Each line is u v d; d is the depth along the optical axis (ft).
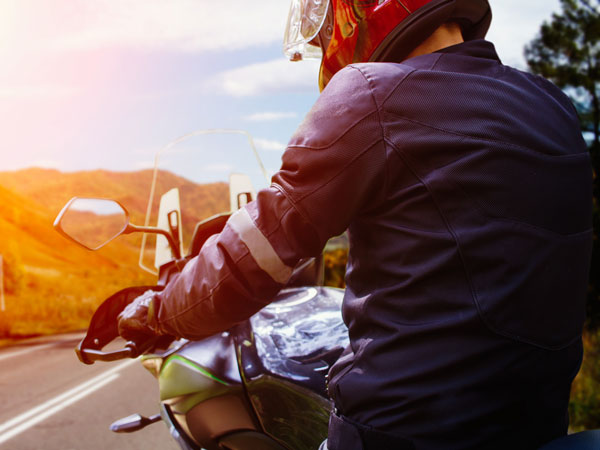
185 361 5.54
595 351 23.79
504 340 2.85
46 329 89.51
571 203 3.05
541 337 2.91
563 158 3.08
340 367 3.31
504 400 2.90
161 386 5.78
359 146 3.03
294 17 3.95
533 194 2.93
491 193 2.89
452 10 3.27
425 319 2.95
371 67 3.16
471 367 2.86
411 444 2.91
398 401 2.94
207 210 6.89
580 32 36.47
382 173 3.02
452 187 2.91
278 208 3.18
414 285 2.97
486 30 3.63
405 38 3.30
